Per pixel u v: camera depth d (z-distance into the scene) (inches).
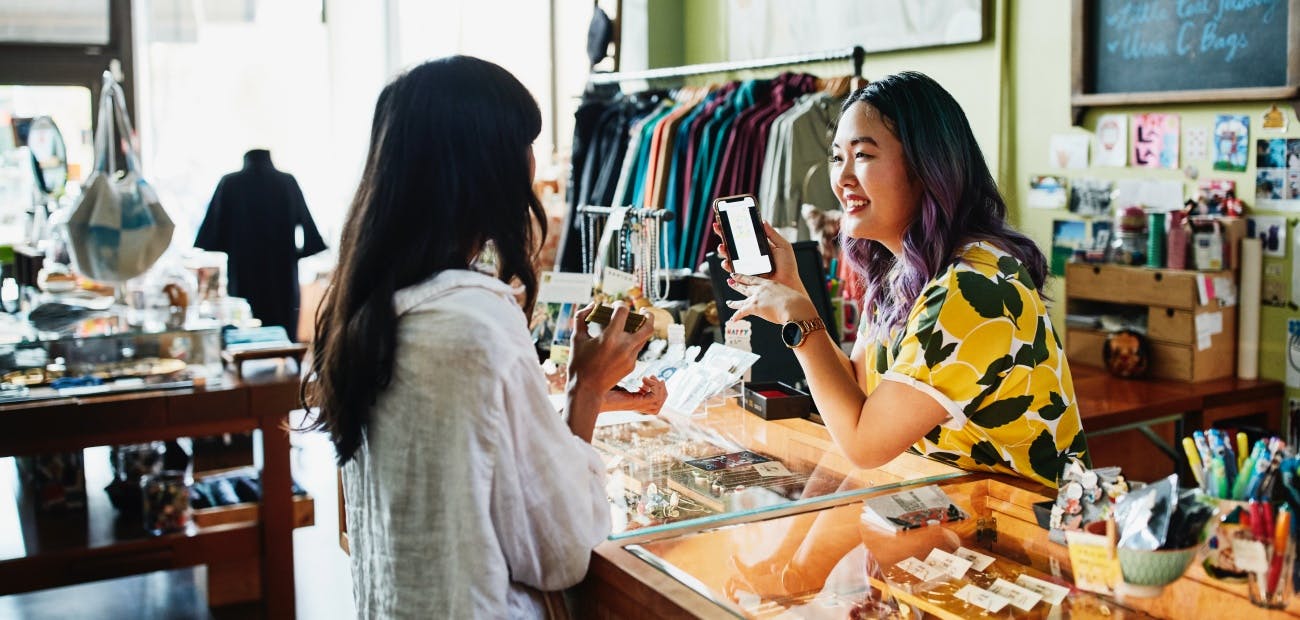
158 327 130.9
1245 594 53.8
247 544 129.6
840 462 80.5
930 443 79.2
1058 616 58.4
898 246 79.1
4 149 193.8
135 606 151.7
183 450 149.1
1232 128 139.0
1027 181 165.0
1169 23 143.9
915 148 73.8
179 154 280.1
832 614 58.6
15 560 118.1
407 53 290.7
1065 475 63.4
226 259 230.2
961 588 61.4
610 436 90.7
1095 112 154.8
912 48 181.3
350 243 58.6
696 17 235.3
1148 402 128.9
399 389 56.2
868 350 86.7
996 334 70.0
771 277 84.0
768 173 173.3
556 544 57.7
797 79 179.5
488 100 57.9
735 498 72.4
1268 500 55.0
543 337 131.9
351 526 62.5
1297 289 135.5
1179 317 138.6
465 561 54.6
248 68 285.1
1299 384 136.9
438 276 57.5
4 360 118.8
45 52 260.2
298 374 132.3
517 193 59.1
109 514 132.0
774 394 98.7
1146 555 55.3
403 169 57.4
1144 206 149.6
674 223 189.2
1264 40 133.8
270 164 231.1
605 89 224.5
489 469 54.9
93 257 129.8
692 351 105.5
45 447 118.3
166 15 274.8
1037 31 161.6
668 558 61.8
